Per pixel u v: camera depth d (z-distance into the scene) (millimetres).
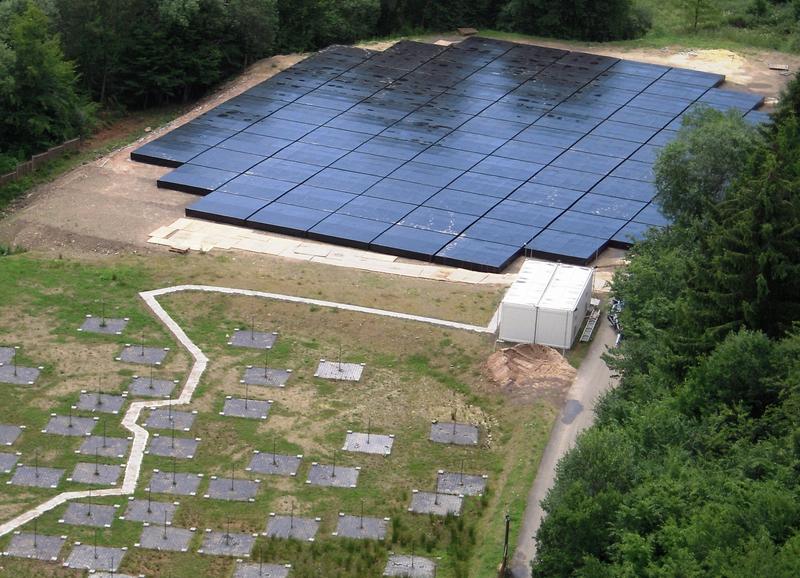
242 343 112125
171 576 88125
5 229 129250
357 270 122000
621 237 127188
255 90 157625
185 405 104312
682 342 99750
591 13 182750
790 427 88062
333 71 164250
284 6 178625
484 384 108000
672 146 122000
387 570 89438
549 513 86562
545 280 115750
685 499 82812
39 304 115625
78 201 133500
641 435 91062
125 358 109438
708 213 113312
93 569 88250
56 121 150500
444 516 94500
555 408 104750
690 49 177750
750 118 154500
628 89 161125
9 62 144875
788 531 77688
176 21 163250
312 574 88812
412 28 189625
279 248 125250
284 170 138250
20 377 106312
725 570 73188
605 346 112500
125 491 95250
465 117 151875
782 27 193125
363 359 111000
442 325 114438
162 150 142250
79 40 160875
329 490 96562
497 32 184250
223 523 92812
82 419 102188
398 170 138625
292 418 103688
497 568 88312
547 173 139125
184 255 123750
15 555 89125
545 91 159875
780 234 100188
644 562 79312
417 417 104562
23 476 96250
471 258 122812
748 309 98688
